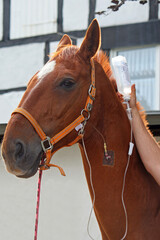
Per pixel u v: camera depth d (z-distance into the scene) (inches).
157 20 281.6
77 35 295.1
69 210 150.1
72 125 96.0
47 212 152.9
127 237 97.2
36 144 92.4
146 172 102.0
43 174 155.7
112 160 98.0
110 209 97.5
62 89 94.9
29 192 157.1
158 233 98.3
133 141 102.2
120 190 97.6
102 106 99.6
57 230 150.3
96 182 98.7
